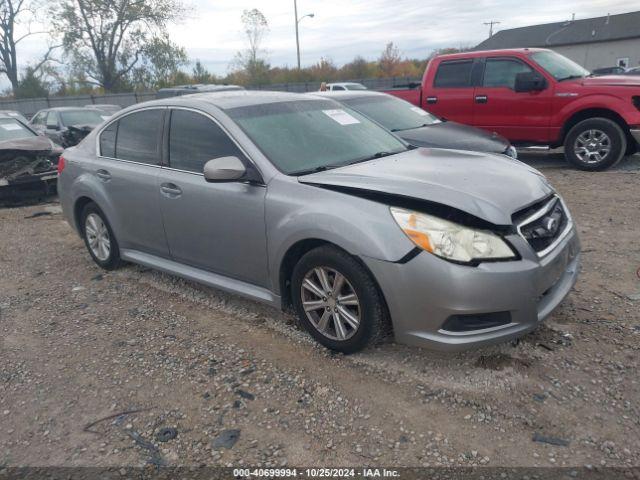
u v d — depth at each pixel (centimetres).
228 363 343
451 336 289
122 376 337
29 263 579
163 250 442
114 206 474
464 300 280
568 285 330
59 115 1439
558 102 840
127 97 3519
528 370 311
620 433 259
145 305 443
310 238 322
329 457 257
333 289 326
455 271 279
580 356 321
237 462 258
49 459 269
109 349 372
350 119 444
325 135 404
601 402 281
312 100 450
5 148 845
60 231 706
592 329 351
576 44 4759
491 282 279
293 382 317
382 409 288
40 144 890
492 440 260
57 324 418
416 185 308
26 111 3262
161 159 428
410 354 336
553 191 353
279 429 279
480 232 285
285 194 339
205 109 401
